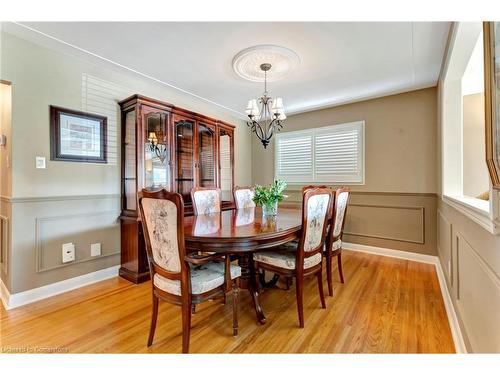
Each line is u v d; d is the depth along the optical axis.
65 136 2.53
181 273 1.53
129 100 2.87
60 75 2.49
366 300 2.30
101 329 1.86
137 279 2.71
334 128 4.20
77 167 2.63
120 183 3.00
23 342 1.70
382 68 2.79
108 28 2.08
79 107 2.63
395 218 3.65
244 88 3.42
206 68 2.80
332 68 2.79
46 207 2.40
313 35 2.16
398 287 2.58
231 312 2.11
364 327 1.86
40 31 2.13
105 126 2.85
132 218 2.74
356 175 3.98
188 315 1.55
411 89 3.45
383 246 3.75
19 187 2.24
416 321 1.94
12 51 2.19
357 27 2.05
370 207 3.86
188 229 1.91
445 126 2.65
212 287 1.68
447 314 2.04
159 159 3.14
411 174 3.53
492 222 1.04
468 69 2.72
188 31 2.11
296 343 1.69
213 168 3.93
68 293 2.47
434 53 2.46
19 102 2.23
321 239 2.15
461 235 1.74
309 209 1.95
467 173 3.34
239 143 5.01
